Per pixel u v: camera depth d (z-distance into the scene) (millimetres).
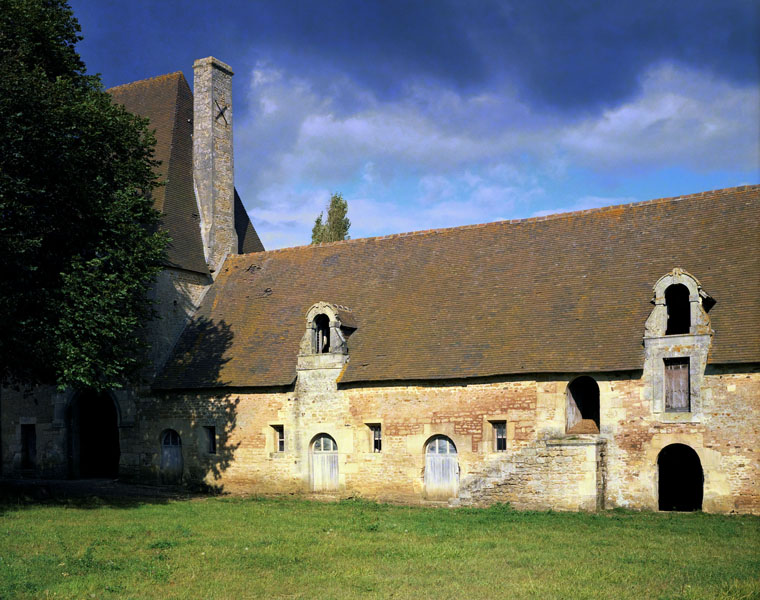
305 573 14766
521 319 25844
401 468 25938
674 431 22547
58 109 21219
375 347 27391
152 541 17656
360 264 31125
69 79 22922
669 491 26312
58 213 22250
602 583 13820
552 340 24656
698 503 25812
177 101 34844
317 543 17594
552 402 23922
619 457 23172
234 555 16250
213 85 34438
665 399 22922
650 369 23016
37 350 21438
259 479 28312
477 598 13047
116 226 23141
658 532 18844
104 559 15867
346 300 29766
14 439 33344
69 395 32219
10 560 15641
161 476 30250
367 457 26562
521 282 27219
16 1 22531
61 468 32031
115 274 22672
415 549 16812
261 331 30281
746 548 16797
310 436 27641
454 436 25172
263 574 14703
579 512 22516
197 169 34281
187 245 32469
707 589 13305
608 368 23156
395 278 29781
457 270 28859
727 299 23188
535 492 23578
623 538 18078
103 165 23672
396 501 25844
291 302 30859
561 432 23719
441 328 26906
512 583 13945
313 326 28219
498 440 24734
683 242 25656
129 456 30828
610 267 26172
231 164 35125
